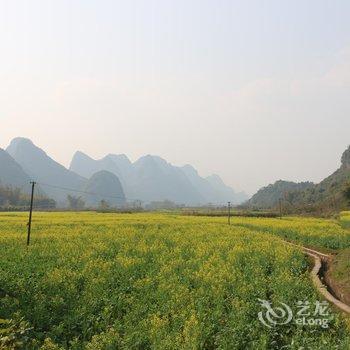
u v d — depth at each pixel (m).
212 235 40.78
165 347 12.39
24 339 13.30
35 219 59.56
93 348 12.75
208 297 17.39
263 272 23.22
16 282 19.42
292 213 121.94
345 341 12.43
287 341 13.26
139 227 50.69
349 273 23.36
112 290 19.16
